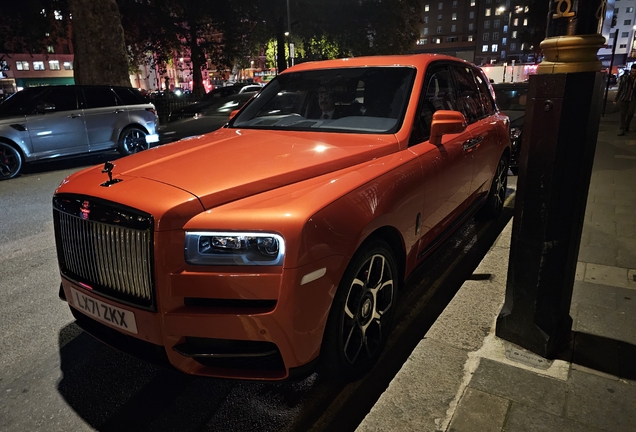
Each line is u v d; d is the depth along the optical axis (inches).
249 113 148.8
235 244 76.5
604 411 81.1
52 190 291.6
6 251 184.9
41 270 165.9
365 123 124.5
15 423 91.1
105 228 82.9
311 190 86.7
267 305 77.4
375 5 1312.7
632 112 421.7
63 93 356.8
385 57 143.5
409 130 119.2
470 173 148.3
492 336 103.7
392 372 105.6
